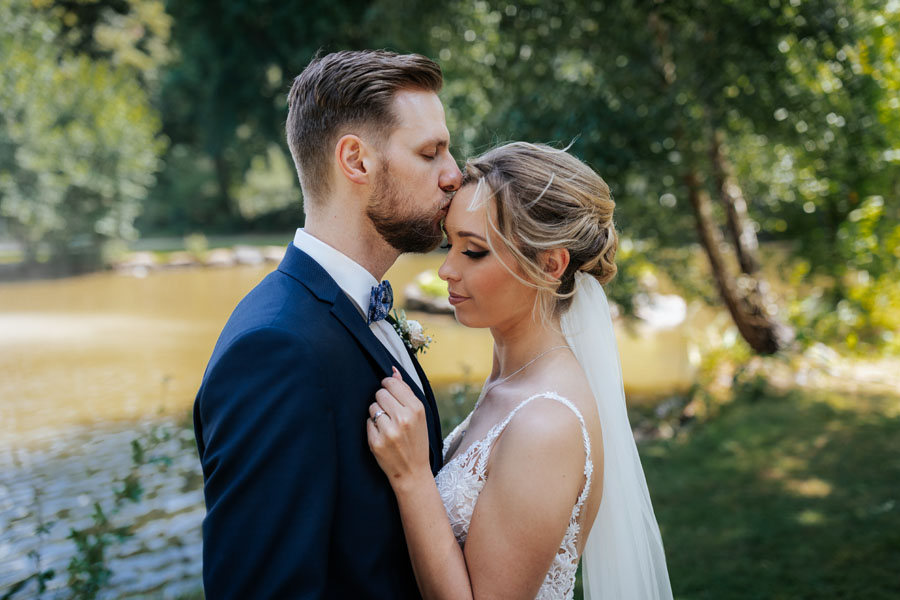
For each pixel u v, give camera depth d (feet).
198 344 38.45
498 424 4.93
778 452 18.60
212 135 85.56
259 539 3.93
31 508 17.51
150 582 13.69
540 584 4.59
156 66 87.71
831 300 29.35
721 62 19.04
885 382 24.34
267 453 3.98
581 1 18.74
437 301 42.22
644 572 5.67
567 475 4.56
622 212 21.08
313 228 4.87
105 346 37.81
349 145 4.57
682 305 38.65
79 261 65.46
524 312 5.15
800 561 12.77
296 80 4.83
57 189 61.05
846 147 22.38
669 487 16.85
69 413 26.21
